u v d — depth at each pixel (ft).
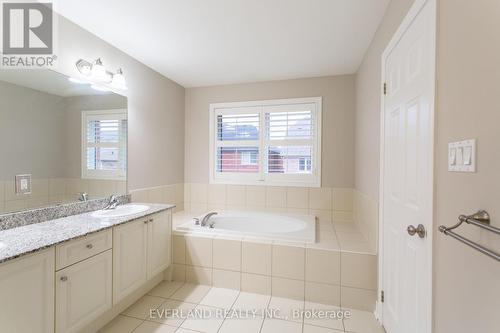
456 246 2.86
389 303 5.39
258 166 11.05
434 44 3.32
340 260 6.65
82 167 6.81
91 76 6.84
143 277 6.61
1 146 5.13
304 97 10.40
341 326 5.81
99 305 5.20
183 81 10.99
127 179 8.30
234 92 11.27
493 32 2.27
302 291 6.93
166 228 7.70
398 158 4.88
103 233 5.31
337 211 10.12
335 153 10.11
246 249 7.39
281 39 7.24
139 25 6.50
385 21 5.85
